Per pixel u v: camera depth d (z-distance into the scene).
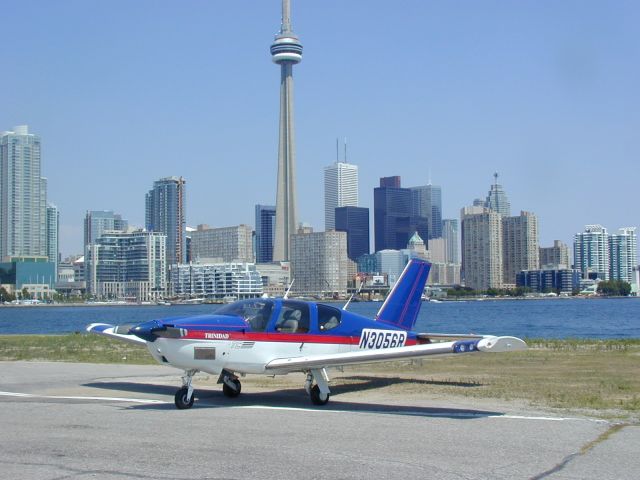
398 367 23.08
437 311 163.88
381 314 19.14
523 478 9.15
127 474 9.30
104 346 35.31
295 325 16.38
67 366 24.75
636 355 26.97
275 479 9.06
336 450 10.69
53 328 99.31
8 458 10.20
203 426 12.75
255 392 17.67
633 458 10.21
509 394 16.66
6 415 14.07
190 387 15.07
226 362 15.34
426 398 16.28
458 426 12.66
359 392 17.41
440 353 14.12
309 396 16.38
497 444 11.11
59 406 15.38
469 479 9.09
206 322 15.22
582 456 10.32
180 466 9.72
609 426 12.59
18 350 32.69
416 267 20.05
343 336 17.39
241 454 10.42
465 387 18.03
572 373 20.86
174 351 14.76
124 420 13.44
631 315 126.06
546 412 14.20
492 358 25.98
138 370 23.27
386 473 9.35
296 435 11.87
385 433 12.02
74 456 10.30
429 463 9.88
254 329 15.73
